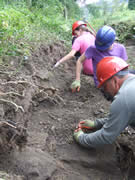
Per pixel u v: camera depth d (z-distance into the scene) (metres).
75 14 8.83
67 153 1.74
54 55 3.52
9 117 1.62
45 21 4.84
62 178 1.51
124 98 1.31
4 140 1.48
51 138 1.86
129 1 10.09
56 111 2.25
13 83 2.00
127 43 5.75
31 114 2.08
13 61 2.51
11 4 4.70
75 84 2.67
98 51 2.54
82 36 3.05
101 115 2.24
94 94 2.70
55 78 2.89
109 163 1.73
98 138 1.52
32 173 1.41
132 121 1.40
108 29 2.34
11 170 1.40
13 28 2.89
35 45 3.21
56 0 6.98
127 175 1.70
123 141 1.92
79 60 2.69
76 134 1.84
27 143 1.70
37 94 2.27
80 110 2.32
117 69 1.39
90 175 1.62
